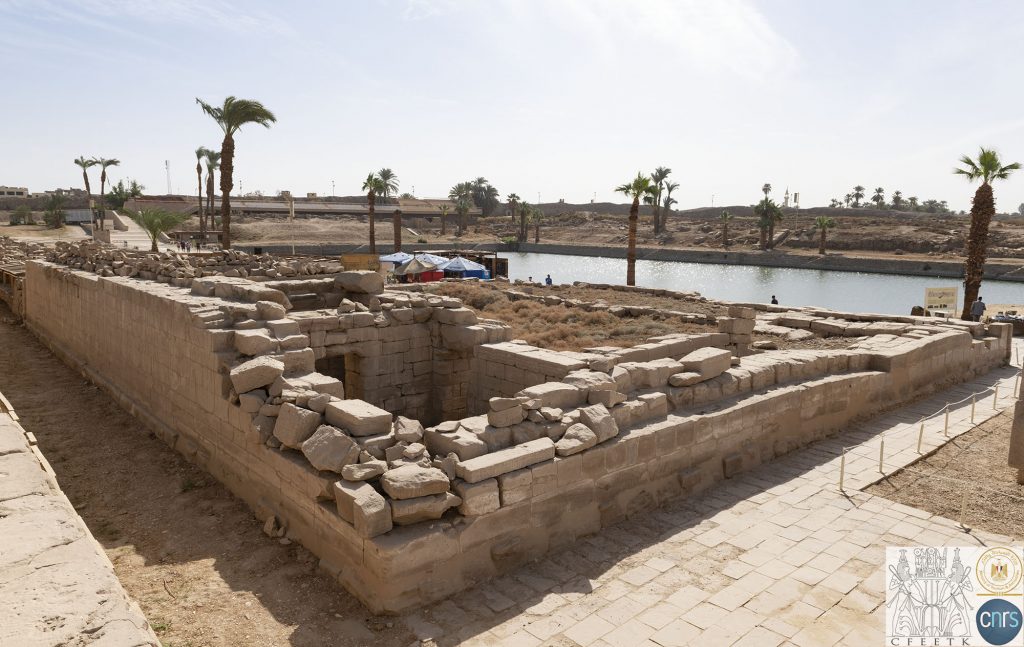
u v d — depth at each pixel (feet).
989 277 206.90
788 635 21.21
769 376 39.45
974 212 92.02
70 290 59.36
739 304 84.02
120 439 39.86
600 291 101.19
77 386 51.67
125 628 14.08
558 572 25.30
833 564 25.71
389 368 43.11
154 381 41.52
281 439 27.17
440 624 21.85
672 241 343.05
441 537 23.06
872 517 29.84
